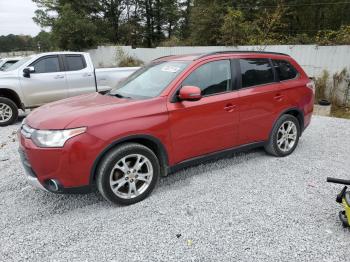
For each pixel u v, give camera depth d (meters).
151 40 34.25
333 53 10.97
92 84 8.62
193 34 20.88
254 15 20.83
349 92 10.47
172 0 33.44
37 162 3.18
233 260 2.65
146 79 4.23
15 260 2.70
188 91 3.58
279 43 15.26
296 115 5.18
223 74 4.19
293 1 21.11
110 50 23.61
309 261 2.62
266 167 4.59
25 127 3.46
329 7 19.86
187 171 4.46
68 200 3.72
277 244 2.84
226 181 4.13
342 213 3.12
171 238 2.95
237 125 4.28
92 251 2.79
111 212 3.42
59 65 8.23
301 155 5.11
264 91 4.52
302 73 5.20
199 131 3.92
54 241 2.94
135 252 2.77
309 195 3.74
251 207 3.47
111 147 3.31
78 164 3.16
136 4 33.09
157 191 3.87
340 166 4.64
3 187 4.12
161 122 3.58
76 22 24.55
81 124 3.17
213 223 3.18
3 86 7.53
